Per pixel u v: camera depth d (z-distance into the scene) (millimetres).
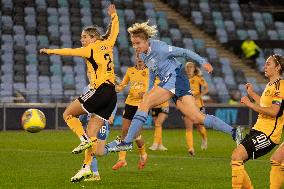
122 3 108188
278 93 27406
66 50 32531
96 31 33656
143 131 81062
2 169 41000
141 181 36031
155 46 31609
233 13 112625
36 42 97688
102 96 33188
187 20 109938
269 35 111625
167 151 56094
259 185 35031
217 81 98188
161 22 107312
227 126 30391
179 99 31844
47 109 79750
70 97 85812
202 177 38094
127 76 45094
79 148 32656
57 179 36344
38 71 92688
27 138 68562
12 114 79000
